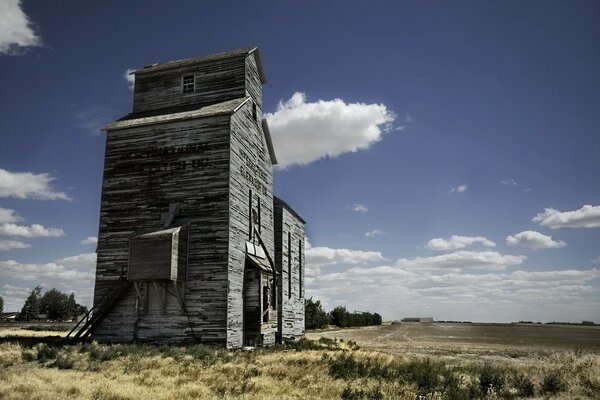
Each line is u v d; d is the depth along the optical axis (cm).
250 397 1333
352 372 1794
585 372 1752
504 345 4384
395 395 1423
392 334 6806
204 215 2739
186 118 2872
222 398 1314
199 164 2819
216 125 2850
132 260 2589
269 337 3256
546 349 3881
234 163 2861
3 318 9312
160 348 2353
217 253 2667
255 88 3422
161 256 2548
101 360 1916
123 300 2731
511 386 1599
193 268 2675
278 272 3744
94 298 2788
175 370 1747
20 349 2133
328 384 1588
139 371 1723
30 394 1238
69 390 1301
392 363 2083
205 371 1756
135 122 3003
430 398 1391
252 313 2833
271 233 3588
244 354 2322
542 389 1549
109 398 1247
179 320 2614
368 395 1412
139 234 2645
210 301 2614
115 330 2705
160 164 2888
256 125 3375
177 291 2623
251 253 3003
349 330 8188
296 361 2041
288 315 3884
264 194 3462
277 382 1589
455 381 1636
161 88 3316
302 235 4622
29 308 9575
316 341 3609
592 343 4878
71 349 2164
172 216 2756
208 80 3234
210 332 2573
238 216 2867
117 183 2933
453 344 4438
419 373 1758
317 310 8338
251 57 3344
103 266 2827
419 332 7694
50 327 4609
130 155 2955
